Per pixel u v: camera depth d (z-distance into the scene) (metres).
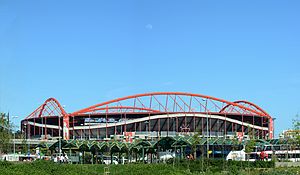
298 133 130.38
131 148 119.19
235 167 84.69
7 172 43.59
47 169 50.78
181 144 106.25
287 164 102.31
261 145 129.00
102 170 75.00
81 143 116.50
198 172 77.62
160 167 64.94
